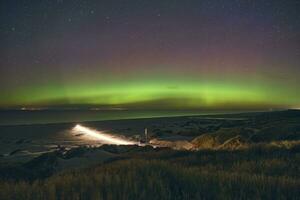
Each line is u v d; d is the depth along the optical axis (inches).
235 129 1475.1
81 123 4426.7
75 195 197.9
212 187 219.8
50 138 2250.2
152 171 257.9
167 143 1721.2
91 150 997.8
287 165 388.5
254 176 251.4
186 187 223.1
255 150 605.9
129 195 198.1
